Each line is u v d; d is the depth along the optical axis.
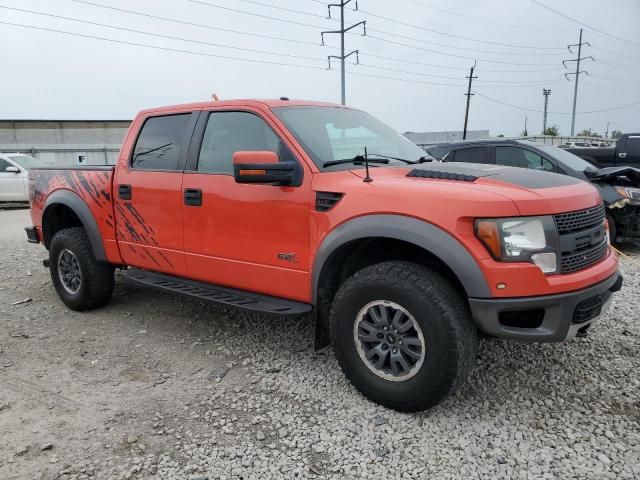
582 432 2.92
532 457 2.71
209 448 2.87
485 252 2.77
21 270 6.85
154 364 3.94
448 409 3.17
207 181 3.94
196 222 4.03
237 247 3.79
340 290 3.24
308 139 3.61
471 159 8.83
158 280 4.46
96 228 4.81
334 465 2.71
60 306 5.35
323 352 4.04
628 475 2.54
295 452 2.81
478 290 2.76
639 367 3.67
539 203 2.82
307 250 3.42
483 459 2.71
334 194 3.26
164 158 4.35
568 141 35.12
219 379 3.66
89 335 4.54
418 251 3.27
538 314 2.88
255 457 2.78
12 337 4.50
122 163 4.63
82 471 2.68
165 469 2.69
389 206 3.00
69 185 5.02
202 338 4.41
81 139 41.75
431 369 2.87
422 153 4.33
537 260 2.79
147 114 4.62
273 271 3.61
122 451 2.85
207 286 4.15
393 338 3.03
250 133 3.85
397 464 2.69
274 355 4.02
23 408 3.30
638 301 5.04
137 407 3.31
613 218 7.33
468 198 2.81
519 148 8.34
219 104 4.12
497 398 3.29
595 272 2.98
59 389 3.56
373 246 3.43
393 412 3.15
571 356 3.84
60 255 5.14
